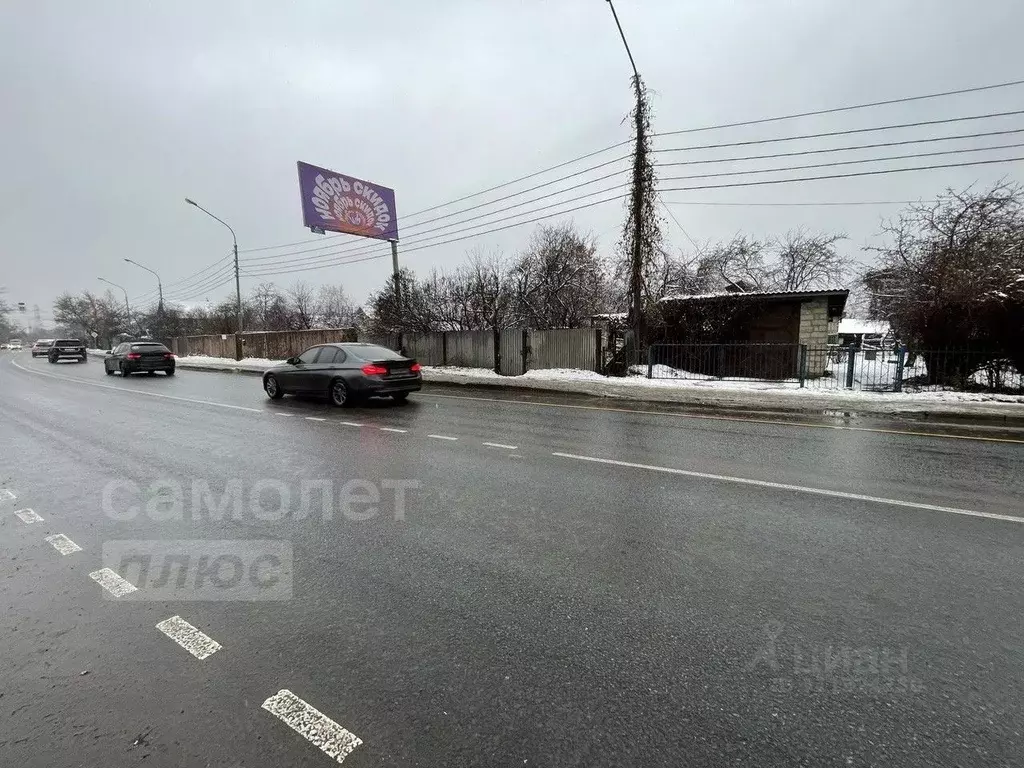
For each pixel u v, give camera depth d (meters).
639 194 15.88
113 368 21.89
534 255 24.33
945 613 2.84
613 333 17.00
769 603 2.96
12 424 9.02
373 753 1.94
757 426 8.79
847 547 3.70
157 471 5.82
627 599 3.01
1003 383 12.45
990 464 6.12
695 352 17.02
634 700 2.19
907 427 8.72
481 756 1.92
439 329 22.70
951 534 3.93
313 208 24.92
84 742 2.00
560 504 4.64
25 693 2.28
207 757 1.93
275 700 2.22
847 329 38.78
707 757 1.91
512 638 2.64
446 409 10.85
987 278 12.18
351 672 2.39
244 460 6.31
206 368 26.06
